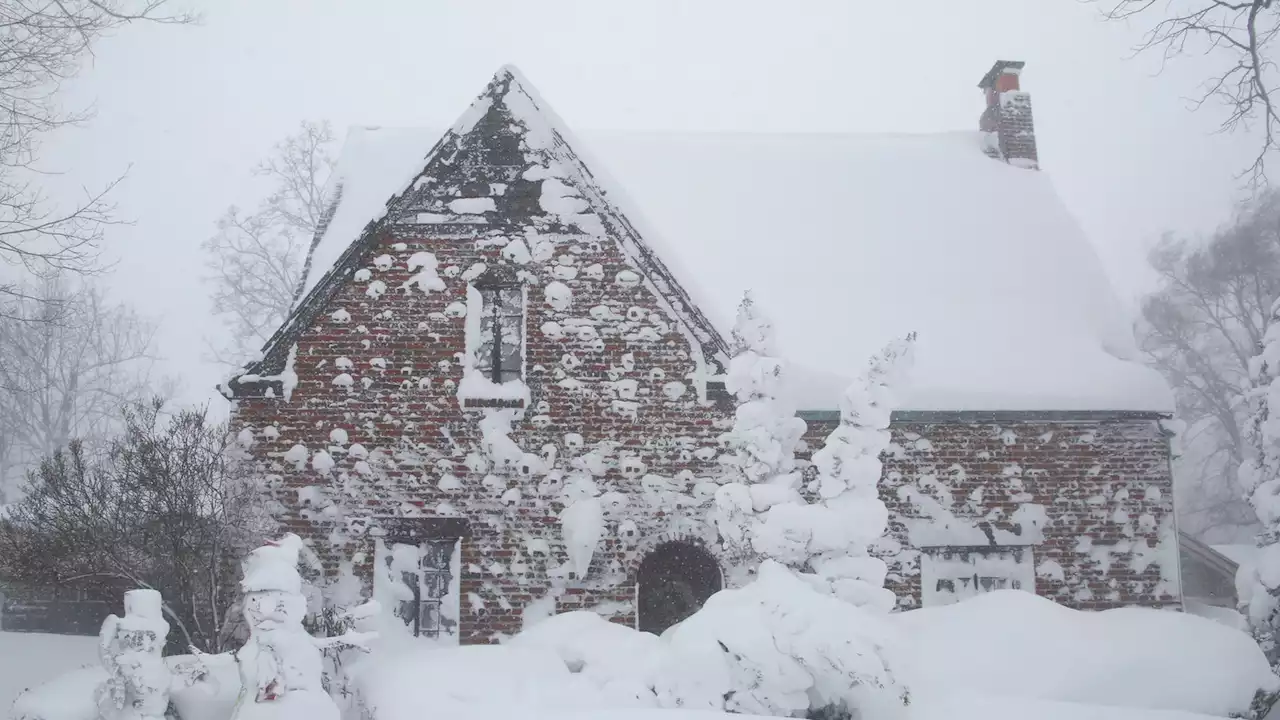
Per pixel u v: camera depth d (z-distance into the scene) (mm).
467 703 9625
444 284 15055
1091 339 17062
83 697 10359
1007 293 17578
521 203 15273
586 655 10734
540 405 14852
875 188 19328
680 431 14836
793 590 10305
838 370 15844
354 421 14695
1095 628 11062
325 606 13531
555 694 9906
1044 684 10336
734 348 12406
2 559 13094
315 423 14672
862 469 11188
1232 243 38031
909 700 9859
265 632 9398
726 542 11820
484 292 15289
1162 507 15828
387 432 14680
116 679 9875
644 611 15086
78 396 42781
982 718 9516
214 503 13250
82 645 15406
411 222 15172
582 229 15242
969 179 19703
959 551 15625
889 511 15523
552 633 11328
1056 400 15766
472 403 14711
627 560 14516
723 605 10438
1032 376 16094
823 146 20312
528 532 14547
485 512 14562
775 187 19156
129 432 13453
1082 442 15891
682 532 14594
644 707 9789
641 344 15023
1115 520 15750
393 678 10133
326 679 10805
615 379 14914
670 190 18906
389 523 14469
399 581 14422
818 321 16656
